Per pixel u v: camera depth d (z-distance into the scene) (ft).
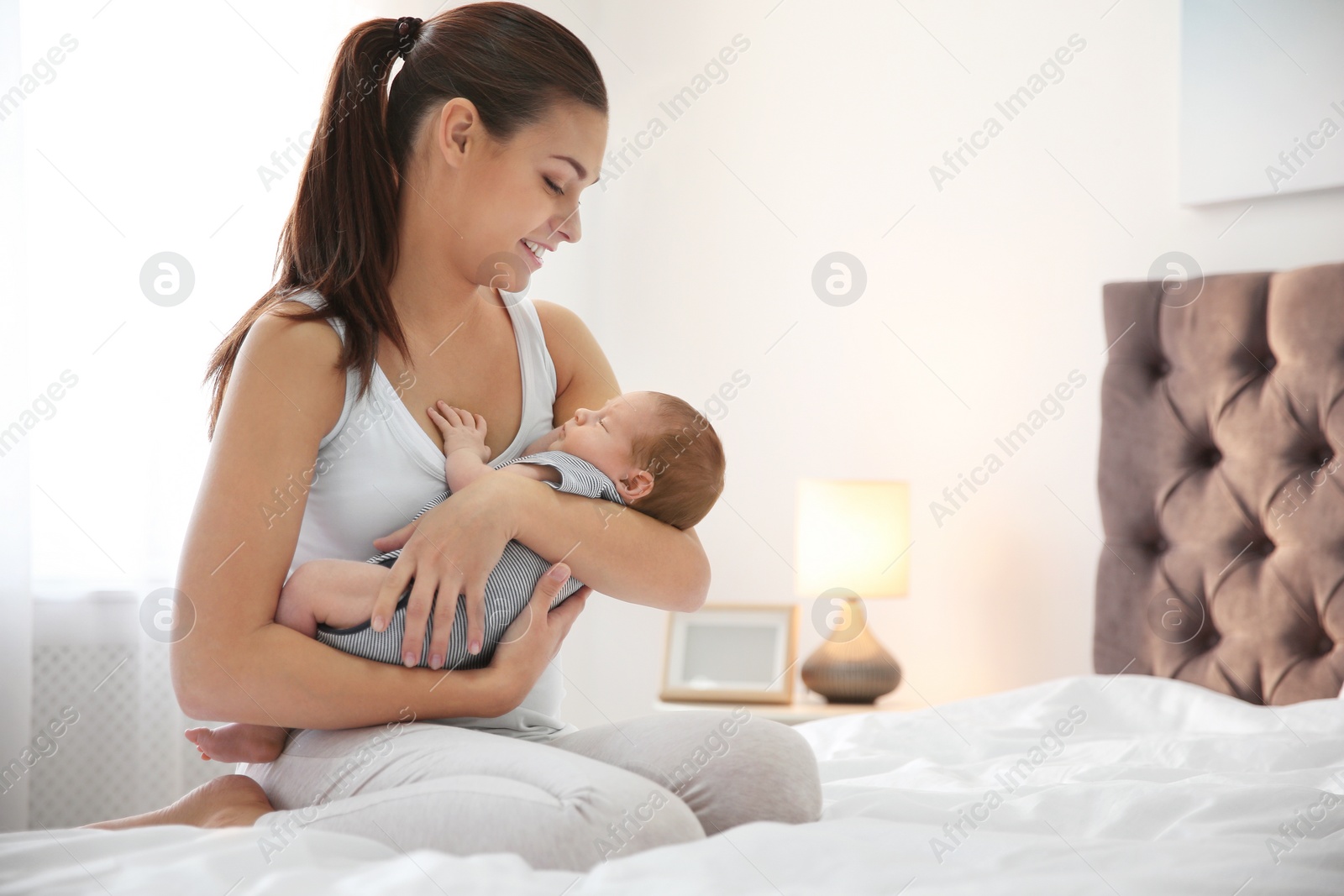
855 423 9.11
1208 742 4.45
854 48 9.24
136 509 7.48
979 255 8.55
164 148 7.68
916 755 5.17
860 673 8.07
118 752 7.41
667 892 2.07
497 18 3.73
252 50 8.06
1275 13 7.16
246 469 3.15
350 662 3.08
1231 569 6.97
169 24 7.73
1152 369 7.53
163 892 2.11
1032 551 8.19
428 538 3.20
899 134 8.98
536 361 4.13
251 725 3.36
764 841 2.37
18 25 6.84
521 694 3.26
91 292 7.42
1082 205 8.06
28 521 6.83
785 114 9.62
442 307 3.83
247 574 3.08
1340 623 6.47
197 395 7.74
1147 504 7.40
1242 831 2.89
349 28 8.49
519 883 2.07
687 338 10.07
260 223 8.06
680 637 8.79
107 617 7.43
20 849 2.39
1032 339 8.27
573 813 2.41
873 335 9.05
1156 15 7.75
